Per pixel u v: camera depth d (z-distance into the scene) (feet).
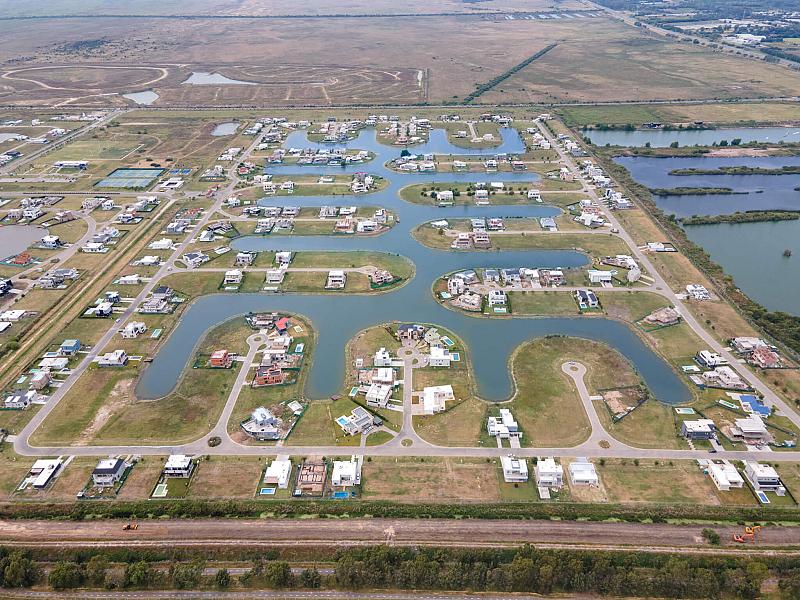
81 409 428.56
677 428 405.59
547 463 366.84
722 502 348.18
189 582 297.12
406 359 479.82
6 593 297.12
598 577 296.10
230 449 390.21
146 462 379.76
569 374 461.78
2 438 399.85
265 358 471.21
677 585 290.97
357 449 389.39
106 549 318.86
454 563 305.32
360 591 296.10
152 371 473.67
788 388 440.86
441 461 379.96
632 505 345.51
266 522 335.26
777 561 305.94
